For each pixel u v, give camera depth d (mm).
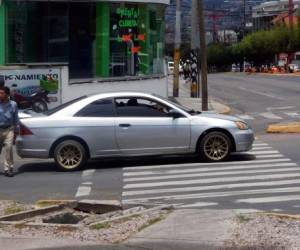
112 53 28203
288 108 31328
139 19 29250
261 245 7211
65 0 26781
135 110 14141
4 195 11297
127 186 11922
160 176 12844
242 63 132250
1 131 13398
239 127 14359
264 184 11609
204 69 27766
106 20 27875
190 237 7602
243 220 8320
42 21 26938
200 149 14289
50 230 8094
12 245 7438
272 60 121312
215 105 31906
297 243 7266
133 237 7676
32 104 23203
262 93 42844
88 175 13289
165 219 8469
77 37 27516
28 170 14211
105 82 27109
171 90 48875
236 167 13617
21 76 22984
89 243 7484
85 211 9500
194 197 10656
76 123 13875
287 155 15273
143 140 14047
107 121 13961
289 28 109125
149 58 30234
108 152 14016
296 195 10570
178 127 14133
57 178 13055
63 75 24156
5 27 25875
